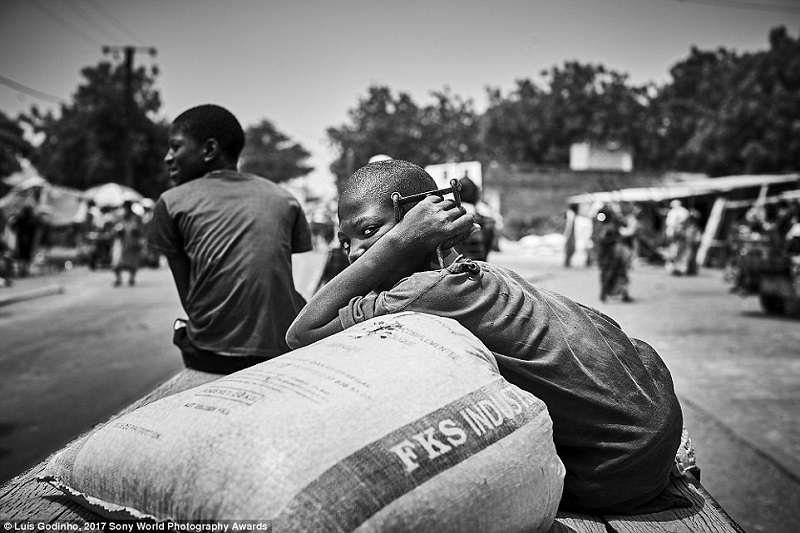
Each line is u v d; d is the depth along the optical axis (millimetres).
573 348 1583
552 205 34500
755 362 6867
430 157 40188
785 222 13172
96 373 6527
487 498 1260
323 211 17344
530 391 1571
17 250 18375
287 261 2885
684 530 1561
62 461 1465
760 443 4418
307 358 1407
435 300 1563
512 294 1602
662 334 8562
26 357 7348
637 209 20891
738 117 31844
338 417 1209
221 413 1257
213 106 3004
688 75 46719
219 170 2990
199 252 2775
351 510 1112
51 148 39438
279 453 1148
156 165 39031
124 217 15719
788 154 30797
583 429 1574
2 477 3895
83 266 23234
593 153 38250
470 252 4539
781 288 9898
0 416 5113
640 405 1600
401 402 1271
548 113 44625
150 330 9109
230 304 2729
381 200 1711
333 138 41000
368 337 1454
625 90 46094
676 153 40531
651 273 19156
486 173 34156
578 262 23438
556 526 1568
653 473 1611
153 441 1274
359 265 1634
